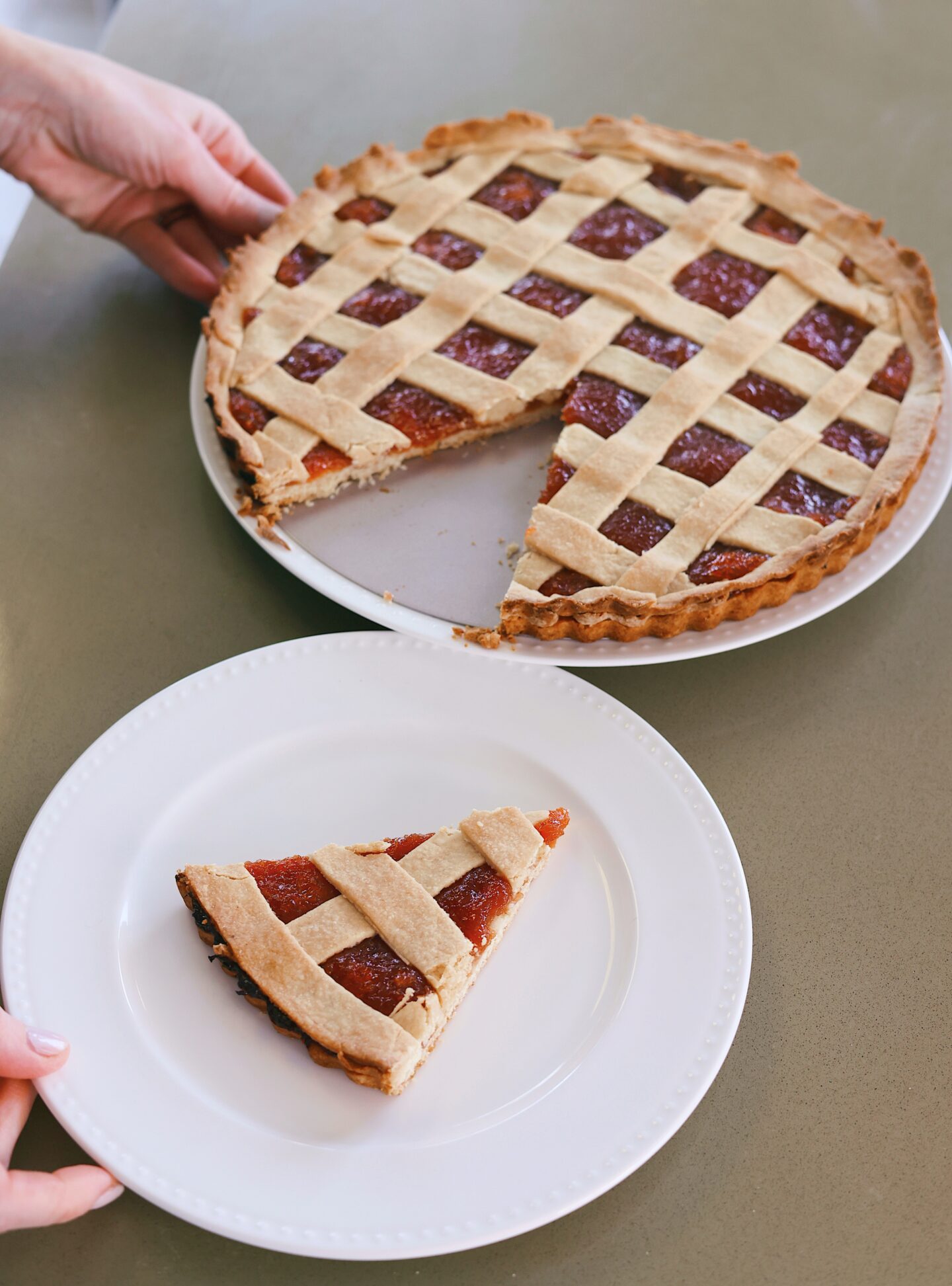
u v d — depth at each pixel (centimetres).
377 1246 47
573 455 66
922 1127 51
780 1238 49
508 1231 47
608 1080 50
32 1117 52
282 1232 47
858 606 65
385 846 55
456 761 58
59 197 75
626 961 53
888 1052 53
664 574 61
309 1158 49
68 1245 49
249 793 58
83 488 69
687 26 91
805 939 55
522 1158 49
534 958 54
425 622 62
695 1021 52
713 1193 50
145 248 76
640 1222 49
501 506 67
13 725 61
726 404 67
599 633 61
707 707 62
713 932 53
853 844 58
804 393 68
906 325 71
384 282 73
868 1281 48
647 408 67
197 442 67
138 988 53
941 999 54
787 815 59
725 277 72
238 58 89
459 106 86
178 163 73
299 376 69
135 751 58
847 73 88
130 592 65
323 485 67
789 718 61
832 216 74
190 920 55
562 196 75
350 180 76
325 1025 50
